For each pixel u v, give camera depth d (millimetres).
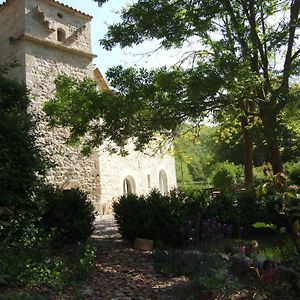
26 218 5621
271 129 7945
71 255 6000
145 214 7195
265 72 8430
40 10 14344
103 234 8977
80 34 15734
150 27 7750
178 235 6934
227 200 7641
